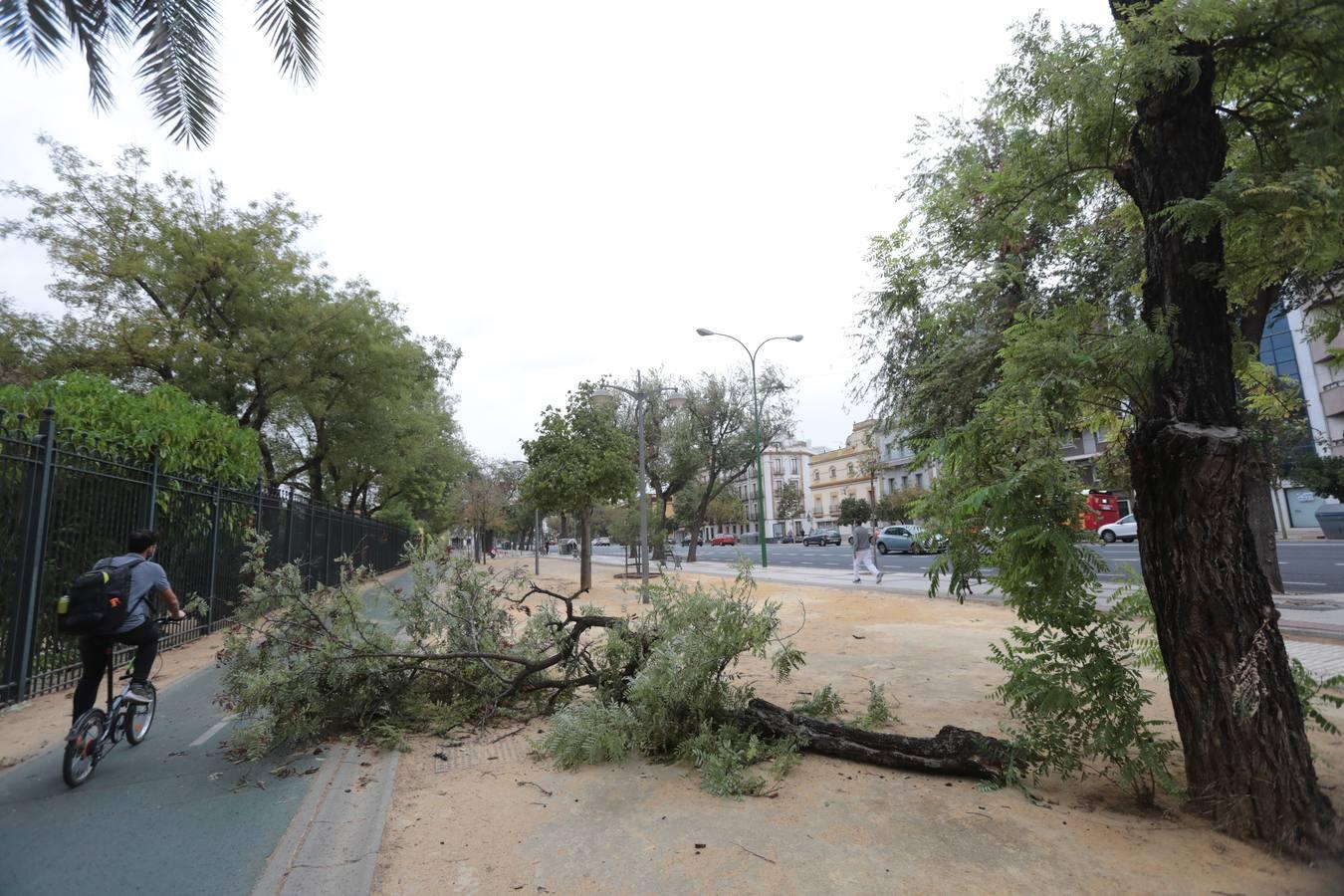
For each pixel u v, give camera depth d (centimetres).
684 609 461
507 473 4472
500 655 548
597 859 305
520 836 333
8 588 642
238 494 1182
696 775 406
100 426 849
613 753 430
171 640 930
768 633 453
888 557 3322
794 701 544
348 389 1888
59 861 323
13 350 1354
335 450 2052
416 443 2452
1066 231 768
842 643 849
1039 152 461
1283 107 386
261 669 497
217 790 415
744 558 484
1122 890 267
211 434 1078
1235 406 339
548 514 1762
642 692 446
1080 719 363
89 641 457
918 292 779
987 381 730
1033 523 356
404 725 531
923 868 286
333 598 550
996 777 377
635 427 2888
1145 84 353
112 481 808
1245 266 379
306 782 430
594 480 1650
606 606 1373
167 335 1466
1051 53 418
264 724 477
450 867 304
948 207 548
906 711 536
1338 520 2742
